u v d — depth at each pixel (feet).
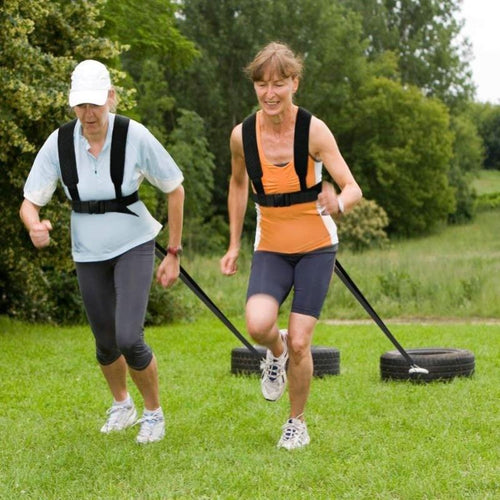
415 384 28.37
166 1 89.81
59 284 57.36
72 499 15.94
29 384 30.01
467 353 29.60
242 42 178.19
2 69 41.81
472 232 180.24
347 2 217.36
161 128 149.89
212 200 177.78
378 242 138.82
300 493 16.02
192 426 21.84
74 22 48.98
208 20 180.65
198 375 31.99
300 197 18.43
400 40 219.61
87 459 18.43
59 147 18.94
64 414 24.32
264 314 18.30
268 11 178.19
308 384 19.08
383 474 17.20
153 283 57.77
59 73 44.14
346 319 64.28
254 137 18.40
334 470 17.51
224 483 16.61
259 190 18.60
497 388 27.14
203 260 95.96
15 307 56.85
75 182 18.90
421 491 16.02
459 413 23.09
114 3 73.15
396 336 45.98
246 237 155.63
